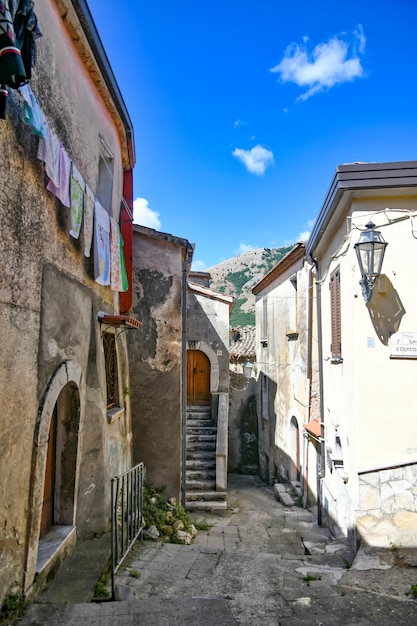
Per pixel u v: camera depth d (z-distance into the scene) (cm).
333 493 818
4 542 357
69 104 525
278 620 401
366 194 641
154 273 947
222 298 1438
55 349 468
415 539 603
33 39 336
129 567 554
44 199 436
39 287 424
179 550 655
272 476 1473
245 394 1755
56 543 484
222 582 523
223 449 1130
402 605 441
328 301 862
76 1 477
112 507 487
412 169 612
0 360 345
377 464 616
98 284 653
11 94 362
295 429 1267
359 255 600
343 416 726
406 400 624
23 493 389
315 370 1039
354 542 634
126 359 866
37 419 414
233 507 1094
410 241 636
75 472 538
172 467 918
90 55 566
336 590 484
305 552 716
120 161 839
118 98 699
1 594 354
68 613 384
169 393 929
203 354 1490
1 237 346
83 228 554
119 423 773
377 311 634
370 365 629
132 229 919
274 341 1485
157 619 389
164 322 941
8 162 358
